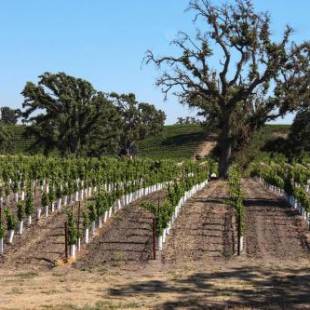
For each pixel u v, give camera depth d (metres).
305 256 20.52
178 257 20.06
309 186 45.19
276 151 102.19
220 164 64.19
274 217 29.66
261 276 17.38
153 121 120.00
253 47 60.38
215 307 13.62
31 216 25.77
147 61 61.44
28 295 14.63
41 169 37.56
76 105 86.50
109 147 92.19
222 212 30.70
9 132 106.12
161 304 13.82
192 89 62.50
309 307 13.76
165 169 46.69
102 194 25.77
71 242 19.59
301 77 62.38
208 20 60.41
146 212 29.41
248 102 65.00
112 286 15.84
